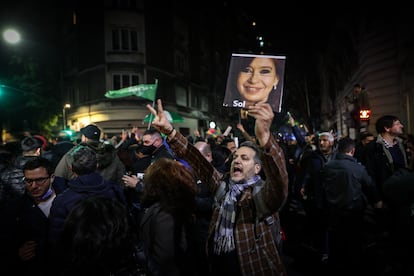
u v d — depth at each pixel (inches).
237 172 89.0
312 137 277.0
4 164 149.1
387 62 395.2
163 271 81.5
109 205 63.9
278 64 87.1
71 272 58.7
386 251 159.2
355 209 146.9
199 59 1194.6
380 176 164.4
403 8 359.9
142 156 168.4
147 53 854.5
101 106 829.2
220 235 86.8
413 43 346.9
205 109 1244.5
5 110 866.8
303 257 189.5
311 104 1389.0
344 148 153.6
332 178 152.0
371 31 425.1
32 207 105.1
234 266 83.6
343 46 644.7
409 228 105.3
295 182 243.6
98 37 826.8
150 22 876.6
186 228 86.0
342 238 151.6
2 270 98.5
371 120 420.2
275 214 89.4
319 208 180.7
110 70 820.0
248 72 87.4
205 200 116.7
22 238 102.1
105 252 58.8
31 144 145.2
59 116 912.9
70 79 933.2
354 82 568.7
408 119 354.6
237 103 87.4
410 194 103.9
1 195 107.7
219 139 327.6
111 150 159.6
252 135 121.9
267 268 82.1
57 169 145.2
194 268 87.8
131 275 64.5
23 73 832.3
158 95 893.8
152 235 82.7
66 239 61.2
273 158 72.3
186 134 1058.7
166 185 86.2
